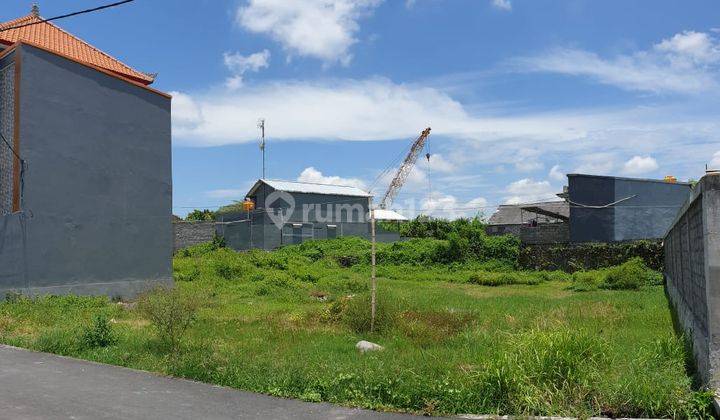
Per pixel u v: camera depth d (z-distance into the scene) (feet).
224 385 22.85
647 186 101.45
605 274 72.49
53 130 51.65
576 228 102.42
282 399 20.75
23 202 49.14
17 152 49.32
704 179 19.72
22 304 45.09
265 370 23.65
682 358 22.22
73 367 26.30
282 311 46.57
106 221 55.72
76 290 52.65
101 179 55.47
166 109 62.39
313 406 19.83
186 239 129.39
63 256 51.96
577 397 18.58
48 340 31.30
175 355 26.81
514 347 21.70
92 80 55.11
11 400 20.40
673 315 38.52
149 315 29.94
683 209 27.68
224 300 55.26
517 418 17.83
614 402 18.29
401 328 33.88
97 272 54.60
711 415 17.53
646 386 18.45
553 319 36.86
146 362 26.73
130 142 58.34
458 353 26.73
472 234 105.09
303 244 117.08
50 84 51.57
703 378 20.22
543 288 74.02
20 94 49.37
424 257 104.27
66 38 66.23
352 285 69.87
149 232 59.77
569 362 19.85
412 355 26.55
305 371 23.02
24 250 48.93
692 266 25.67
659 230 100.78
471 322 36.45
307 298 57.77
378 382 20.74
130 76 64.13
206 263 77.87
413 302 46.26
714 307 19.08
